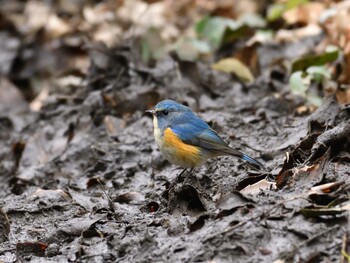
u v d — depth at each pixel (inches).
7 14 803.4
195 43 617.3
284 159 382.6
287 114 488.4
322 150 359.6
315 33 612.1
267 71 573.0
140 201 386.3
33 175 471.2
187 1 744.3
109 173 446.6
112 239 327.3
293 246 288.2
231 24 625.9
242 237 294.8
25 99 691.4
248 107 507.2
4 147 556.4
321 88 508.1
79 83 626.2
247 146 433.1
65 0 801.6
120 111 530.3
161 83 551.2
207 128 386.6
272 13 635.5
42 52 725.3
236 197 320.8
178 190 346.9
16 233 365.4
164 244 307.4
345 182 321.4
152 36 635.5
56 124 542.3
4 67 719.7
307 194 315.3
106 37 687.7
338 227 292.2
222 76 552.4
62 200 396.5
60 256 329.7
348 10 568.4
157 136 395.2
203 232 306.3
